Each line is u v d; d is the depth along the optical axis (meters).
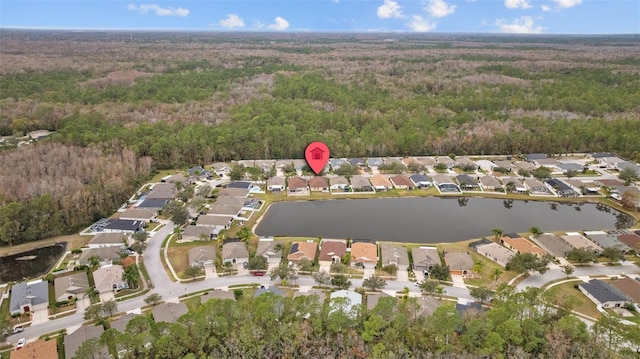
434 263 88.12
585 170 145.75
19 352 61.66
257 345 59.44
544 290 74.25
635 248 94.88
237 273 87.06
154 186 128.88
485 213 120.50
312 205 124.62
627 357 55.22
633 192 119.06
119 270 84.12
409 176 141.88
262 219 114.31
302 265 87.12
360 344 59.88
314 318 63.25
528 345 58.12
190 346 58.19
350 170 142.50
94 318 71.38
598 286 79.25
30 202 106.88
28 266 91.00
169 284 83.06
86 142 147.88
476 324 59.88
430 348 58.75
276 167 148.75
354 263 89.62
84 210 108.12
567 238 99.38
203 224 105.94
